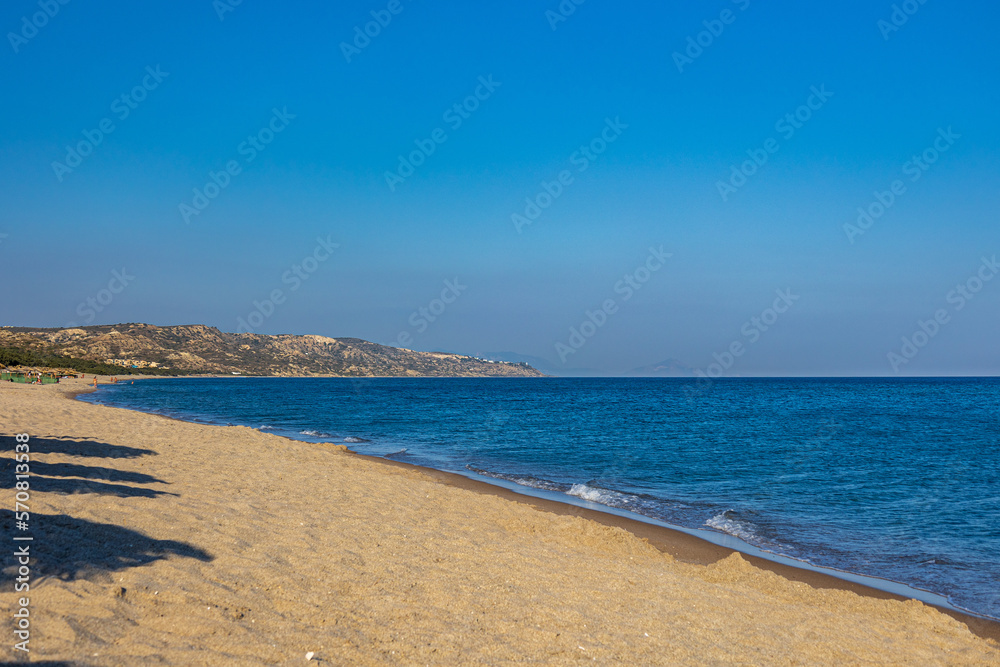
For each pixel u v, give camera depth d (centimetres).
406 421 4112
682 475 2077
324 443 2498
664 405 6544
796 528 1373
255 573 646
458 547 884
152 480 1098
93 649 426
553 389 12062
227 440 1934
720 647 600
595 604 686
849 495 1780
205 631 490
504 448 2716
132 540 686
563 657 533
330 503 1098
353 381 17950
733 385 15825
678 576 859
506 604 654
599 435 3325
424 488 1395
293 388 10650
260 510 948
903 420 4678
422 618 587
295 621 542
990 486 1948
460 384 16162
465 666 491
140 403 5016
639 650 567
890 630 726
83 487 923
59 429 1708
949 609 902
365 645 510
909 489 1889
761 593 826
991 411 5784
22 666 384
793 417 4897
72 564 577
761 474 2122
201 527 789
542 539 1038
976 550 1213
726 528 1349
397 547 837
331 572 688
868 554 1181
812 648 629
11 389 4469
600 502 1586
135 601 525
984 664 650
